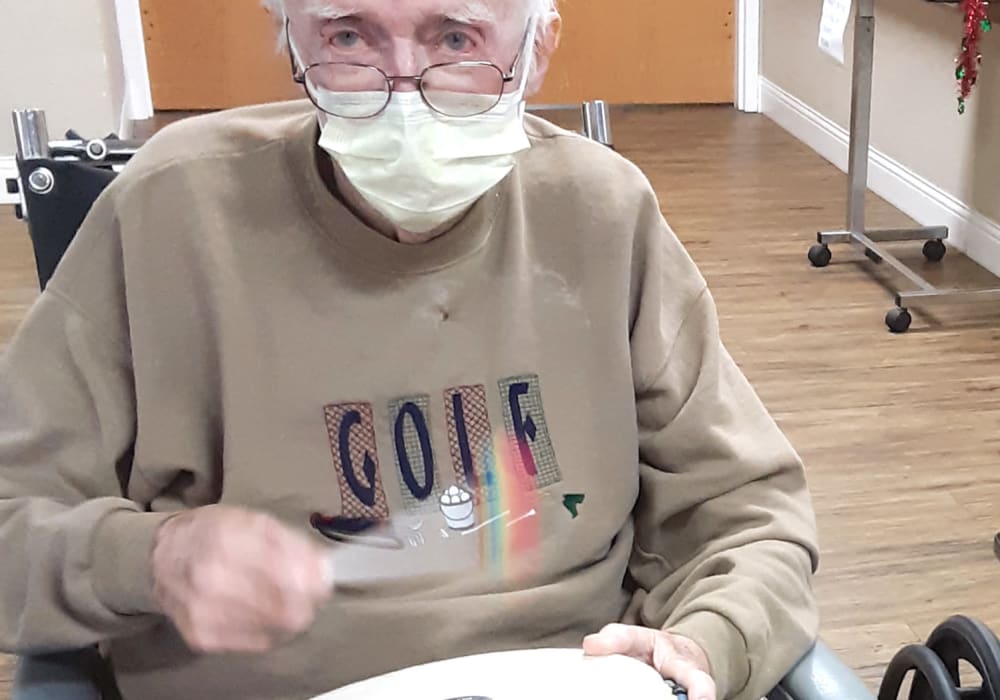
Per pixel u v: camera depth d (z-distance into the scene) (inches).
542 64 38.5
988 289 115.4
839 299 119.0
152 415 37.0
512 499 38.7
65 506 36.3
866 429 95.0
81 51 141.0
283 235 37.0
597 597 40.5
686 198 147.3
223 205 36.9
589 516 39.8
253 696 37.6
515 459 38.7
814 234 135.5
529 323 39.0
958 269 125.3
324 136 36.0
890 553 79.9
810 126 165.3
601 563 40.9
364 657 37.8
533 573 39.3
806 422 96.2
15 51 139.4
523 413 38.8
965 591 76.2
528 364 38.9
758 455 40.9
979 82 123.2
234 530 34.0
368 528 37.7
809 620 37.8
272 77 179.3
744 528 40.1
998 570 78.1
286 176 37.1
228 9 175.0
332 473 37.3
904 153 141.4
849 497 86.1
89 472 36.8
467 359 38.2
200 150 37.4
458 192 36.5
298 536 35.6
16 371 36.5
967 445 92.6
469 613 38.2
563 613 39.6
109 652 38.7
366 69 35.2
